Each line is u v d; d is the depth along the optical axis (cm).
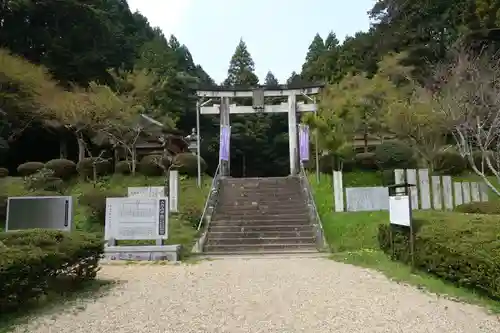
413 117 1878
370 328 453
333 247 1173
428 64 2570
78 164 2011
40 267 552
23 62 2173
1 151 2255
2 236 611
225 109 2197
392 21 3319
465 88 1761
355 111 2114
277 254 1135
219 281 738
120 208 1112
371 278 741
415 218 793
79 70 2725
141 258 1059
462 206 1117
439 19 2894
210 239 1266
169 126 2484
